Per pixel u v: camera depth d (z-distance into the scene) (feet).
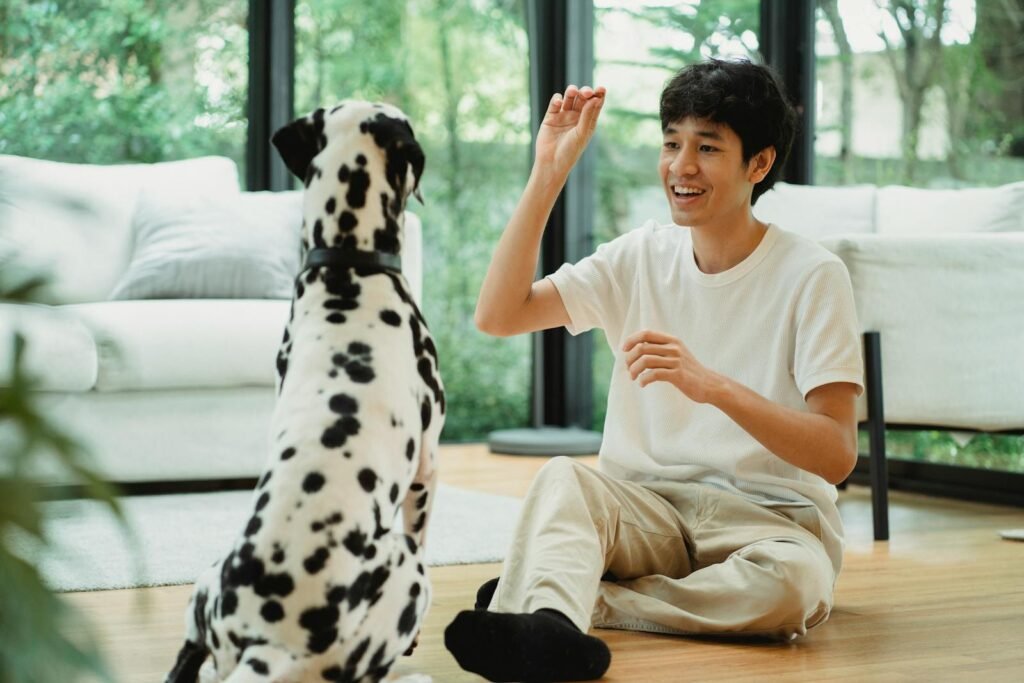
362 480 3.80
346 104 4.40
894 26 13.84
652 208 16.46
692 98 6.05
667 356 5.57
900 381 10.25
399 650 4.00
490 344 17.07
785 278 6.23
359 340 4.07
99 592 7.15
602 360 17.07
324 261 4.23
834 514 6.40
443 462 14.84
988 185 12.66
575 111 6.28
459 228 16.85
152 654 5.70
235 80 15.56
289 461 3.80
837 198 13.51
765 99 6.12
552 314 6.65
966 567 8.58
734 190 6.15
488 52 16.99
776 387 6.23
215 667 4.03
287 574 3.67
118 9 14.96
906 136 13.67
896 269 10.16
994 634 6.38
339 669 3.76
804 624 6.00
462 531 9.59
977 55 12.78
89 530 9.23
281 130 4.42
